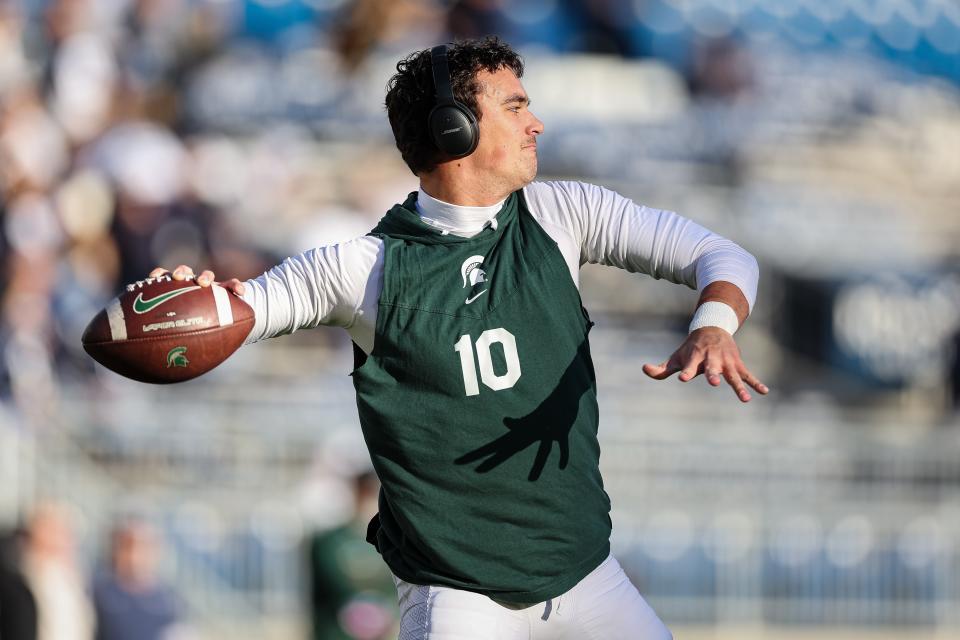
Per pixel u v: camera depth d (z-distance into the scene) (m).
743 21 59.97
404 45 54.62
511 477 10.28
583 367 10.51
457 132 10.34
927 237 52.91
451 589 10.48
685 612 39.16
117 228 43.66
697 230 10.62
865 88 59.50
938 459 41.06
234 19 54.84
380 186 48.53
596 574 10.62
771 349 49.94
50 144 45.72
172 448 38.44
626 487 40.16
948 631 40.16
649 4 57.94
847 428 43.50
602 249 10.72
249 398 41.00
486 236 10.53
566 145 52.38
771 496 40.50
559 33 56.75
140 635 27.45
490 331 10.25
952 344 48.81
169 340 10.38
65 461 37.50
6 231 41.56
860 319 49.41
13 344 38.47
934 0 63.22
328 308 10.57
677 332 48.19
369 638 24.91
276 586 36.66
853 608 39.78
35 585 25.72
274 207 47.25
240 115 52.44
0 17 49.91
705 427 42.09
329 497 36.94
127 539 27.75
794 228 51.88
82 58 49.59
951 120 59.50
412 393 10.30
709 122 55.56
